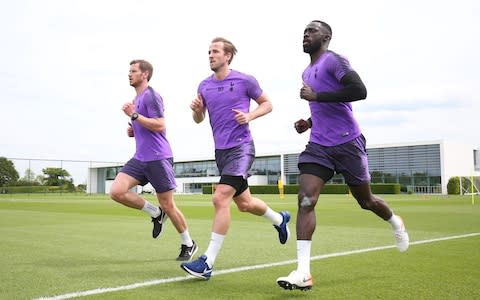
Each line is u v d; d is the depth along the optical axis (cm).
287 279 324
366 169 394
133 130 525
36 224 1004
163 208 511
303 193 368
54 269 447
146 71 525
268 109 427
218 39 432
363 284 364
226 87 423
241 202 439
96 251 576
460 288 347
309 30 392
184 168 7494
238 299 318
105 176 6900
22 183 4716
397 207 1684
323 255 516
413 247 575
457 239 658
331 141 379
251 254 538
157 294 336
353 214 1296
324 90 381
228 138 420
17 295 336
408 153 5141
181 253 514
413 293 332
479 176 5109
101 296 331
